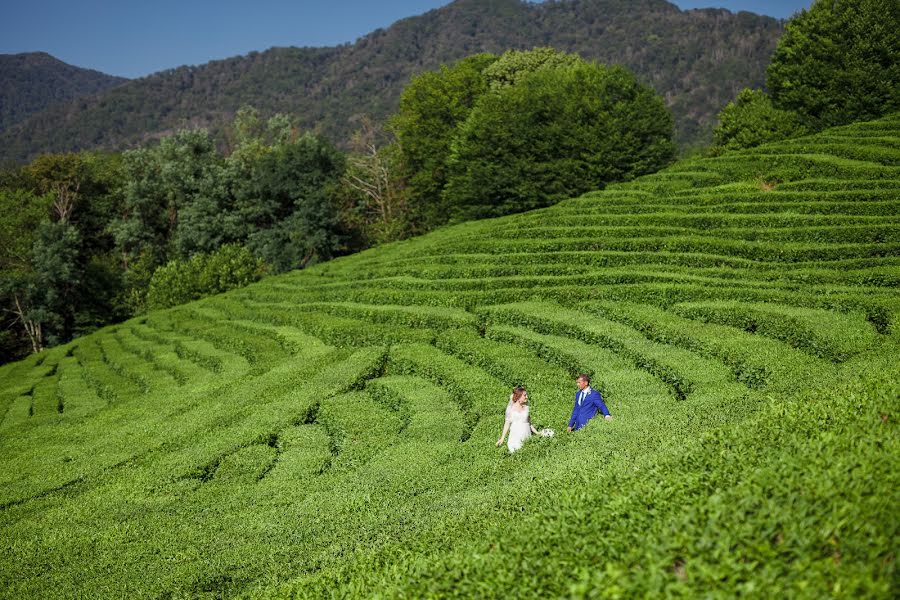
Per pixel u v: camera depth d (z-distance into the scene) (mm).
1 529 15641
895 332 18828
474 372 23266
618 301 28781
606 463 11516
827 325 20719
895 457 7105
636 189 46031
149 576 12172
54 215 73438
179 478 17938
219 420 21969
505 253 40031
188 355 35219
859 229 30969
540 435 15953
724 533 6336
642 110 55406
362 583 8727
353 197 73562
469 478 14875
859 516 6117
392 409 22625
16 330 67125
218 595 11133
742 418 12406
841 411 9758
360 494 15086
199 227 70000
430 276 39062
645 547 6652
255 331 36531
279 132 85312
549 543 7602
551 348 24047
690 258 33000
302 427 21109
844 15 50562
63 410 31422
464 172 63219
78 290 66938
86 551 13820
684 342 22031
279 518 14617
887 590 5074
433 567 8094
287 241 69625
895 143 41094
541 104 57844
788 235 32812
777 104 56375
